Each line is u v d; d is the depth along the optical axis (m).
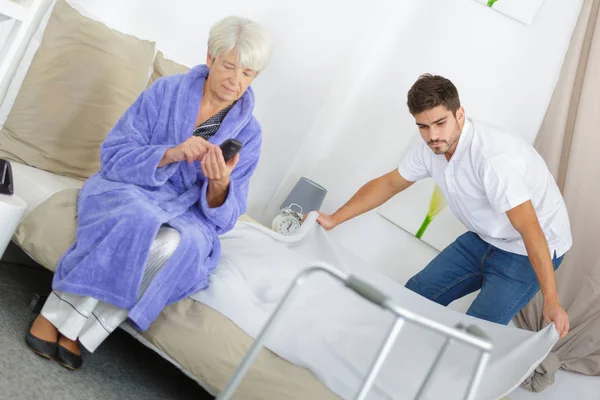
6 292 2.17
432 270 2.81
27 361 1.83
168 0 2.90
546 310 2.20
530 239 2.31
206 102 2.07
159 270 1.89
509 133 2.54
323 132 3.41
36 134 2.35
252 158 2.13
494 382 2.09
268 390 1.92
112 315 1.90
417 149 2.75
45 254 2.00
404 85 3.36
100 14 2.82
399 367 2.04
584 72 3.07
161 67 2.69
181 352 1.96
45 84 2.36
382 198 2.83
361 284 1.25
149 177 1.93
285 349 1.96
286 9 3.10
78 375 1.94
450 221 3.26
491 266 2.64
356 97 3.43
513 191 2.36
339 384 1.94
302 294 2.21
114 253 1.85
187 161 1.99
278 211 3.37
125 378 2.11
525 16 3.17
